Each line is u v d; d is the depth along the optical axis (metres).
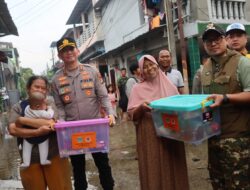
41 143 3.33
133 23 16.89
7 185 5.71
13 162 7.70
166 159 3.47
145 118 3.54
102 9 21.86
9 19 11.06
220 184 3.12
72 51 4.07
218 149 3.02
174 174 3.50
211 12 11.30
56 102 4.23
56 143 3.42
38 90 3.37
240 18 11.93
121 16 18.55
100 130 3.29
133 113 3.61
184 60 10.28
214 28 2.95
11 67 34.66
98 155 4.27
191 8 11.26
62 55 4.09
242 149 2.93
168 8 10.33
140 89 3.68
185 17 11.46
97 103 4.29
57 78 4.21
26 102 3.43
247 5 12.00
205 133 2.88
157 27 11.53
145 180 3.63
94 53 23.80
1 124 14.41
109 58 21.45
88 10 24.64
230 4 11.62
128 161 6.50
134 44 15.06
